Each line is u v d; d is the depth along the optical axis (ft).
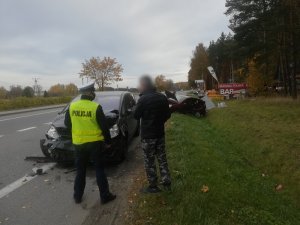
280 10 98.02
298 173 32.27
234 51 127.34
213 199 18.54
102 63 171.01
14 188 21.58
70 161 25.30
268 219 18.25
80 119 18.47
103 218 16.93
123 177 23.32
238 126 55.52
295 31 97.71
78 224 16.42
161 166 18.88
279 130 47.34
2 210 18.20
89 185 22.02
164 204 17.62
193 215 16.31
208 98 142.72
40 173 24.43
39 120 61.87
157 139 18.54
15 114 79.46
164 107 18.45
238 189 21.62
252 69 139.23
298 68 140.36
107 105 30.14
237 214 17.54
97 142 18.60
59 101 135.13
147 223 15.80
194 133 41.47
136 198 18.89
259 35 119.14
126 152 28.73
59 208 18.38
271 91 138.82
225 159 30.83
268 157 37.73
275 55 124.67
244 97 133.90
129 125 31.14
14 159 28.91
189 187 19.71
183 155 26.84
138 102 18.37
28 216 17.42
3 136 41.60
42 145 27.35
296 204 25.90
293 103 77.05
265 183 28.66
